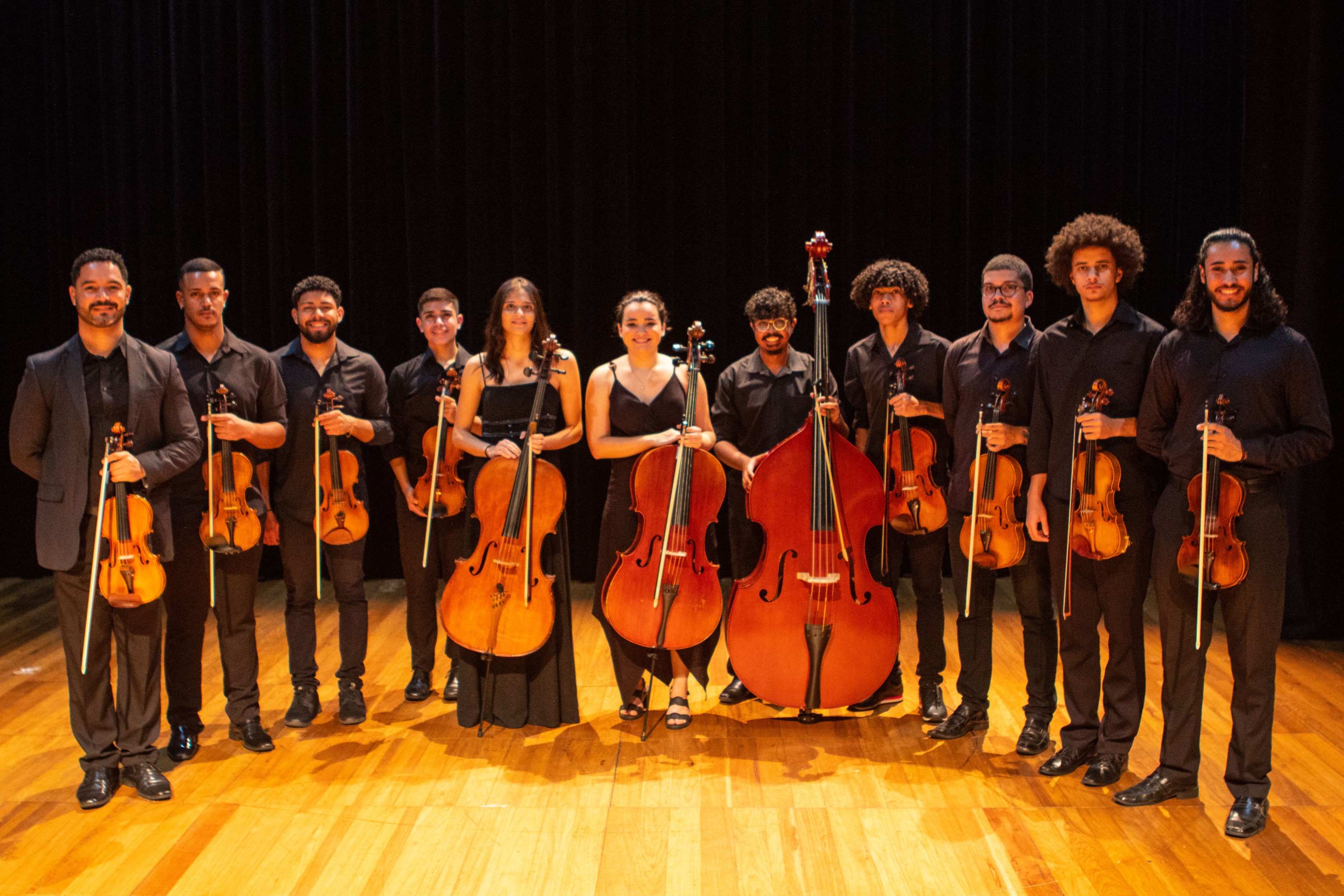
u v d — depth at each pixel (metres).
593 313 5.24
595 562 5.32
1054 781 2.92
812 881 2.42
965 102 5.23
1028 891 2.37
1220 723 3.30
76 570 2.76
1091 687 2.96
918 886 2.40
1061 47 5.27
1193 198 5.40
